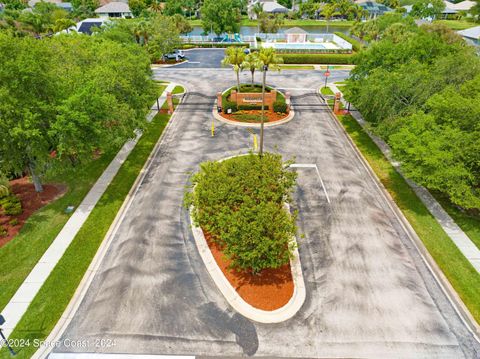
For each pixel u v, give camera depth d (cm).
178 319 1438
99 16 9669
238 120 3453
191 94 4247
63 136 1958
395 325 1420
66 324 1413
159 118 3494
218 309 1480
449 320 1442
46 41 2608
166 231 1947
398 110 2670
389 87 2616
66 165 2238
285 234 1469
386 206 2186
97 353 1306
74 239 1861
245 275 1641
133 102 2642
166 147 2923
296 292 1560
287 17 11369
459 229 1955
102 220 2017
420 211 2108
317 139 3086
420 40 3206
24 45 1934
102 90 2330
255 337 1369
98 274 1655
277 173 1750
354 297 1541
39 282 1594
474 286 1588
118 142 2294
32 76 1873
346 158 2775
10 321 1412
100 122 2123
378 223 2023
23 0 9775
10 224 1934
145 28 5462
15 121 1872
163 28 5522
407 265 1723
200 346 1335
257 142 3006
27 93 1925
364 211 2127
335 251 1808
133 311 1470
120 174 2505
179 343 1345
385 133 2588
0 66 1806
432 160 1836
